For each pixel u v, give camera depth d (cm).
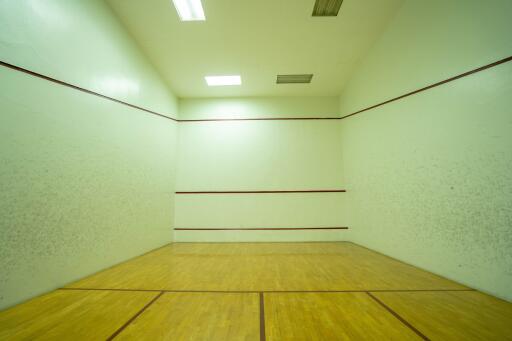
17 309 180
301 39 369
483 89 217
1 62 183
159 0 301
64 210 233
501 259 201
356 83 448
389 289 222
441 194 260
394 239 342
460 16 238
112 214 304
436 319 166
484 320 164
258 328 154
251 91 513
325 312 177
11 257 185
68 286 229
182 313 175
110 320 164
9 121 188
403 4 313
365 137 421
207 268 294
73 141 247
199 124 527
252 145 522
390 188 351
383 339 142
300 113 530
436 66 267
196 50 390
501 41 202
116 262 308
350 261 327
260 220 499
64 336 145
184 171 511
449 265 249
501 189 202
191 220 497
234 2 305
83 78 262
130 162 346
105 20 299
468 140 231
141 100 380
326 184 508
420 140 291
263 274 270
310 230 495
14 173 190
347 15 328
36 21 210
